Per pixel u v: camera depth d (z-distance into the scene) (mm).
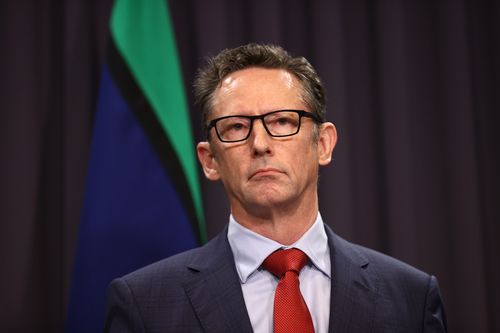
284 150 1709
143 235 2797
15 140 3379
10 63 3418
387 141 3613
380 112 3662
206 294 1745
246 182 1709
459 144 3615
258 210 1738
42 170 3404
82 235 2805
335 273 1779
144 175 2846
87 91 3438
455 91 3645
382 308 1742
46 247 3381
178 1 3586
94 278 2756
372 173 3658
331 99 3564
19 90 3408
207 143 1926
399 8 3672
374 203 3648
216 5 3529
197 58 3527
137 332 1709
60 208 3416
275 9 3559
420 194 3615
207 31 3510
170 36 3018
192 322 1701
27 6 3457
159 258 2795
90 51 3465
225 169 1769
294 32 3670
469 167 3598
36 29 3465
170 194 2848
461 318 3543
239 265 1795
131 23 2975
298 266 1744
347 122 3572
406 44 3684
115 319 1763
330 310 1702
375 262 1890
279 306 1651
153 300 1760
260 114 1732
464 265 3553
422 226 3602
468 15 3764
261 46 1928
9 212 3336
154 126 2887
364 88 3689
